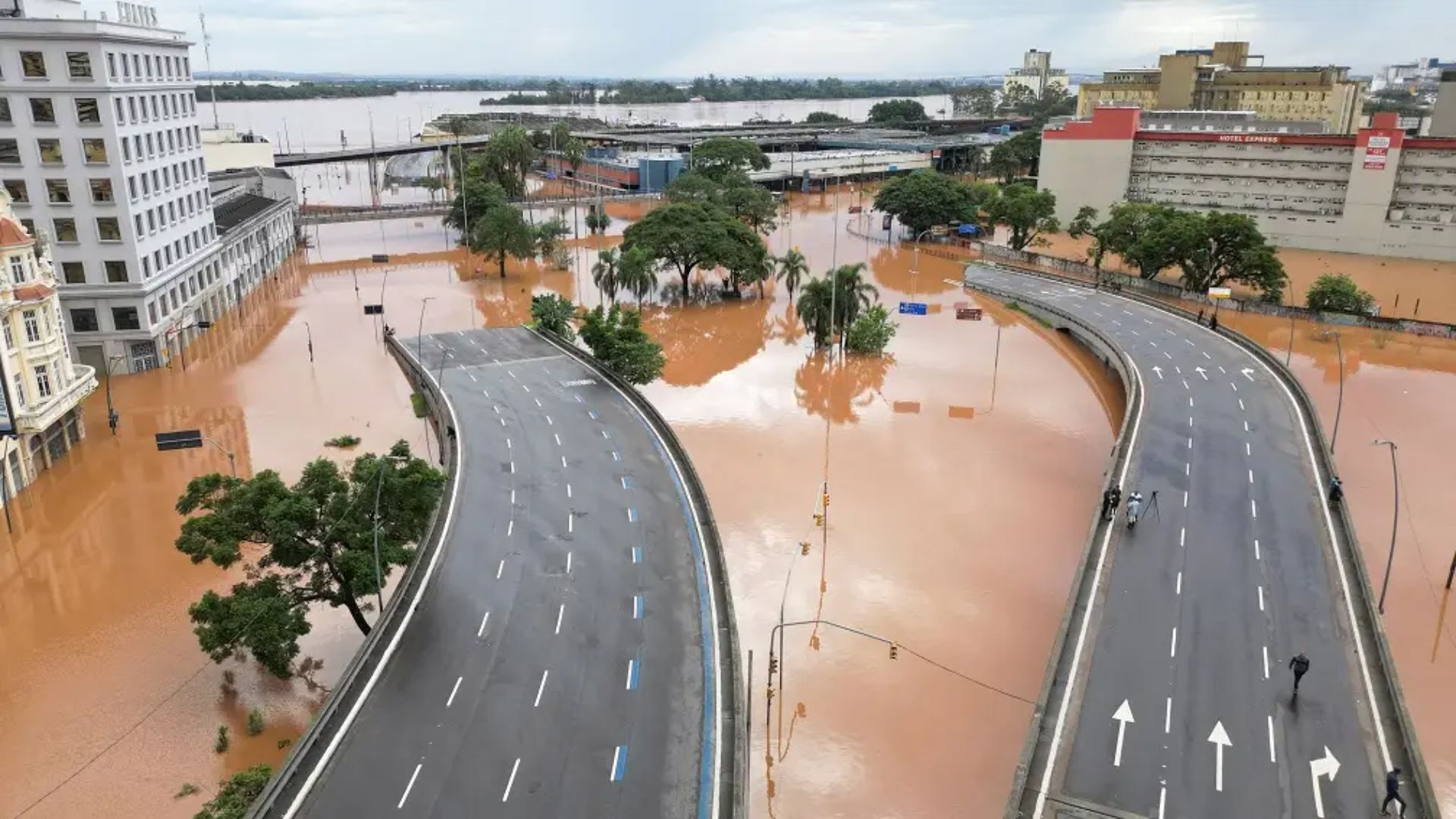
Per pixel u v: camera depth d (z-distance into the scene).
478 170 191.62
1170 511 55.84
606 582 47.81
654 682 39.69
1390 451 73.38
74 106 81.00
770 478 68.75
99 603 51.94
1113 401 85.19
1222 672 40.97
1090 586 47.53
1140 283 124.69
